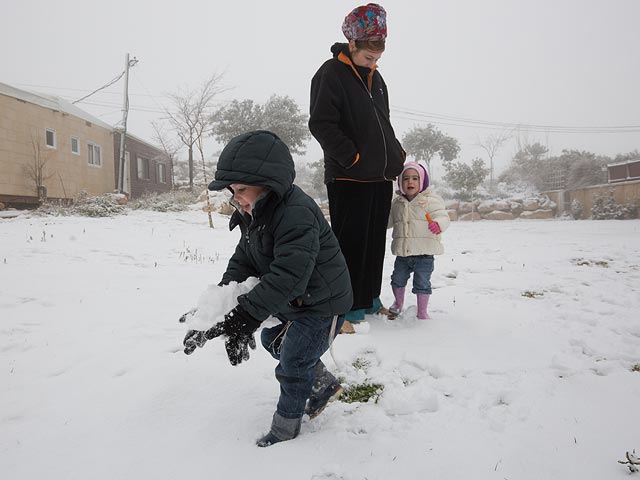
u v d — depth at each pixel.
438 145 41.12
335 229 3.79
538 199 29.70
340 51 3.76
